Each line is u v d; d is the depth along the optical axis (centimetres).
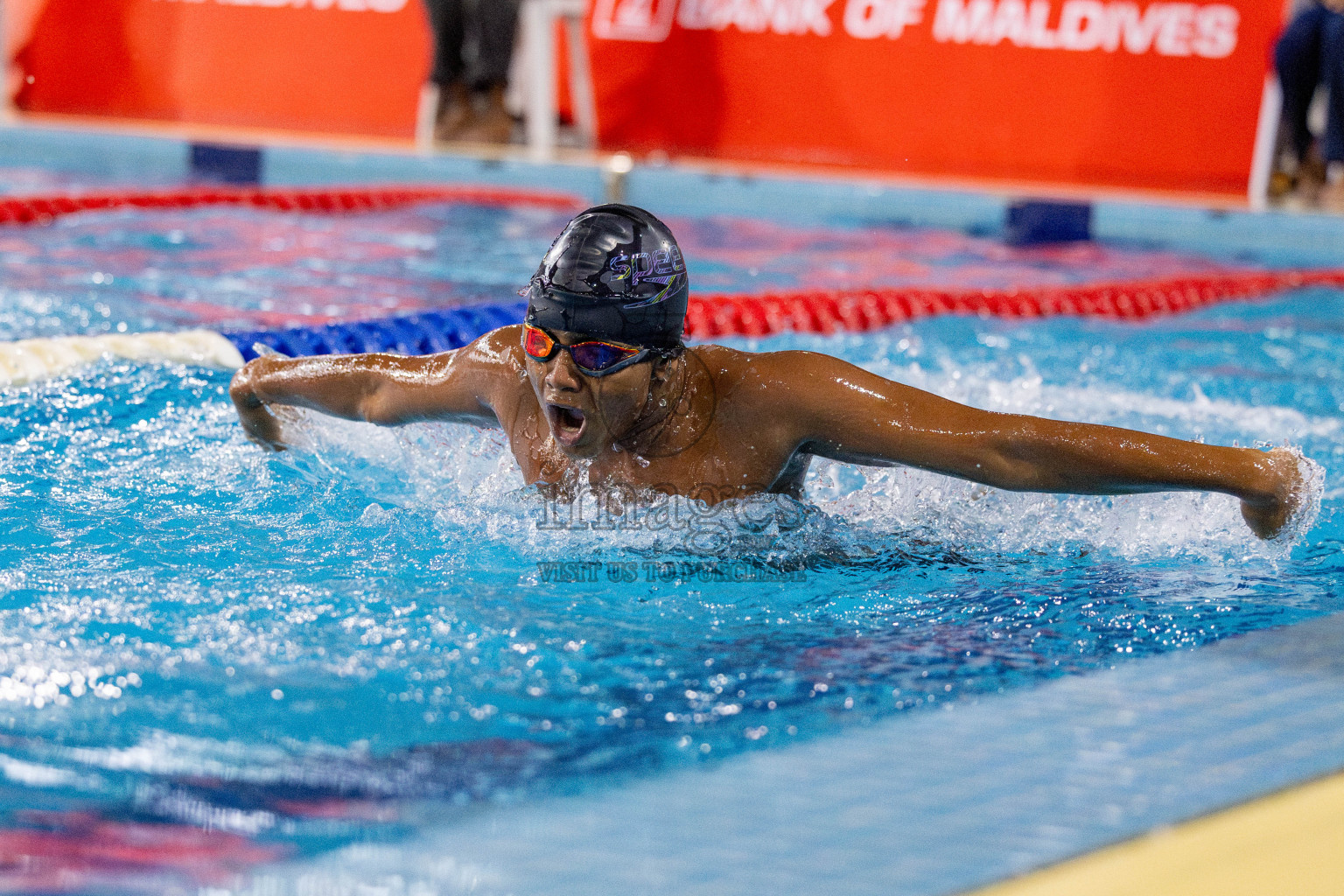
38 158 2577
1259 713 482
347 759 459
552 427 650
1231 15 2642
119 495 754
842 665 554
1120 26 2725
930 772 438
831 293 1511
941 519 750
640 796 425
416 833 404
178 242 1705
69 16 3375
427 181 2522
